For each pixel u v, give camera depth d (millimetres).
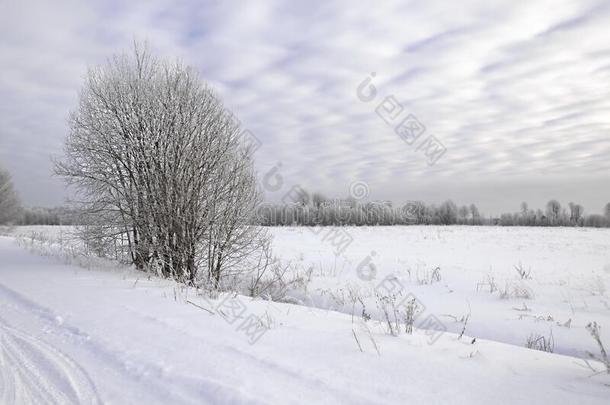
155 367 3215
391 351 3688
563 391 2811
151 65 10312
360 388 2801
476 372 3178
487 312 6902
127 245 10109
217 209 8734
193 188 8773
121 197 10117
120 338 3973
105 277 7926
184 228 8727
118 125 10094
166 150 9125
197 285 7586
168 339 3951
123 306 5363
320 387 2812
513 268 12938
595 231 39562
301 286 9242
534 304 7520
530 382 2990
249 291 8797
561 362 3615
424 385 2877
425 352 3703
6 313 4988
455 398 2656
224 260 8992
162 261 8711
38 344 3828
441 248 20406
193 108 9234
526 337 5594
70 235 10797
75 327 4324
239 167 8836
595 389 2861
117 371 3182
